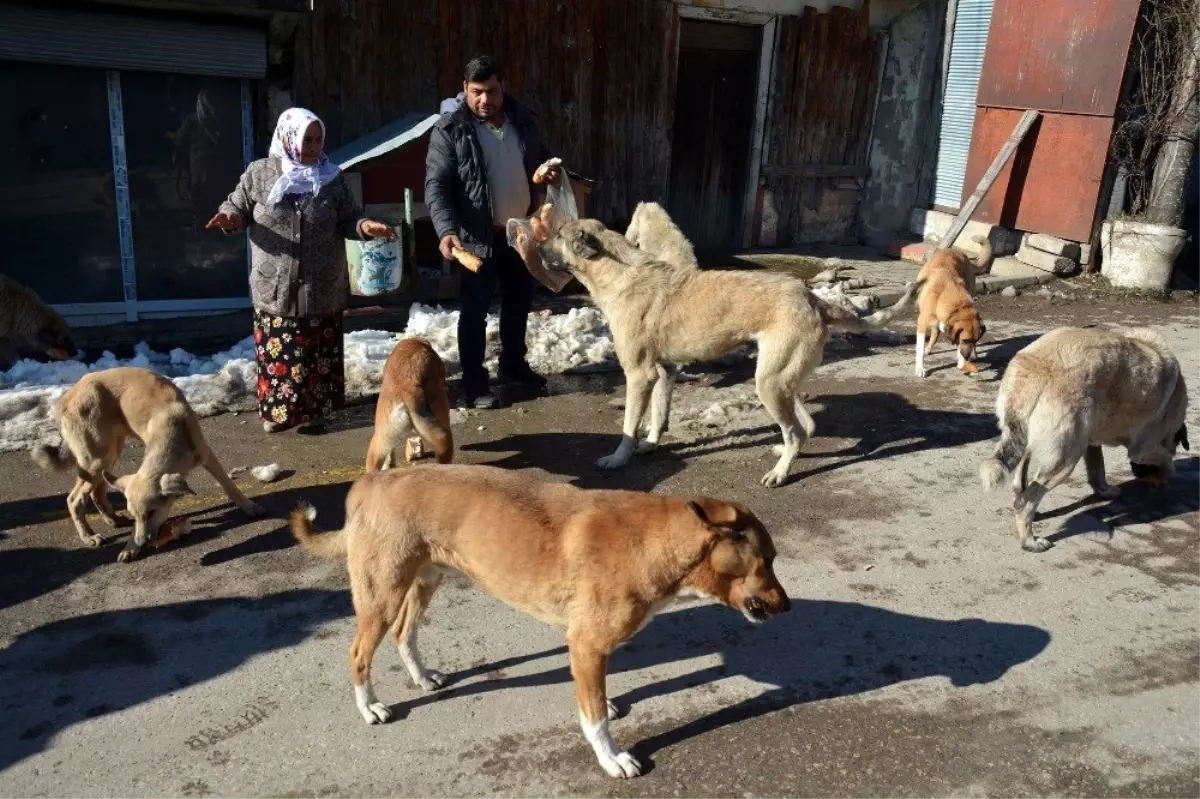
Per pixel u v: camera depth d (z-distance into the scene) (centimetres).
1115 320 960
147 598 450
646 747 358
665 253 759
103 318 855
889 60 1305
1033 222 1148
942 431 670
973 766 349
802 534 521
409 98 967
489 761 349
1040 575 480
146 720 367
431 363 520
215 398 684
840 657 412
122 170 835
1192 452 632
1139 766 351
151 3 776
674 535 324
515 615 443
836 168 1316
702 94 1198
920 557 497
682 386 760
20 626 426
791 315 561
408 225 784
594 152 1107
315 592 457
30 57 759
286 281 587
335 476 578
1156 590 468
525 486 353
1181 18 998
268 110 888
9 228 804
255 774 340
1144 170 1062
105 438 479
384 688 390
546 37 1030
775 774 344
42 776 338
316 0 882
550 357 794
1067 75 1078
